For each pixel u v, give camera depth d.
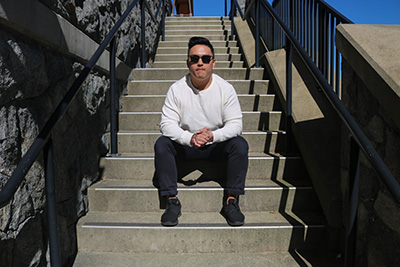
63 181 1.92
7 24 1.35
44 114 1.73
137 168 2.63
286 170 2.62
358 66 1.59
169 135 2.17
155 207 2.36
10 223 1.37
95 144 2.55
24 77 1.51
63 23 1.92
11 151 1.40
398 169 1.35
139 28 4.39
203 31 6.55
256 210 2.36
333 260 1.99
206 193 2.33
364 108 1.64
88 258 2.03
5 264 1.33
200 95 2.23
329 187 2.12
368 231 1.61
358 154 1.38
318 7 2.90
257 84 3.67
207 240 2.08
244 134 2.89
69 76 2.07
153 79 4.02
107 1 2.95
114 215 2.29
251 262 1.97
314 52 3.01
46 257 1.70
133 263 1.97
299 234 2.10
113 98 2.72
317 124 2.66
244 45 5.25
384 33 1.64
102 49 2.12
